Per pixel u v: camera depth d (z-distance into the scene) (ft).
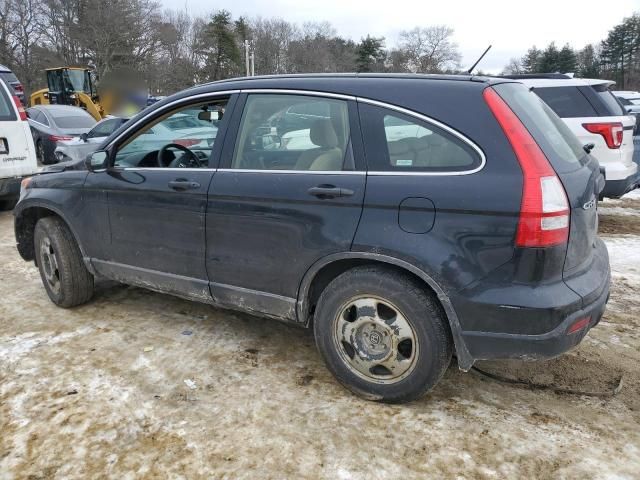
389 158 8.98
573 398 9.95
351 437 8.80
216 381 10.49
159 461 8.25
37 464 8.19
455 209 8.32
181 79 173.99
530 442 8.68
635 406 9.69
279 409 9.56
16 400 9.78
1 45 172.35
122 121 38.86
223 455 8.38
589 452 8.43
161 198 11.28
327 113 9.66
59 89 77.92
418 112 8.86
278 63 229.86
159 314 13.67
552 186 8.08
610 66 263.90
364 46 239.71
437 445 8.61
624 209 28.09
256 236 10.12
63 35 173.17
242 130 10.57
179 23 187.11
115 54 162.50
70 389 10.13
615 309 14.08
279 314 10.36
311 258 9.52
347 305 9.51
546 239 7.98
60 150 37.24
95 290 15.37
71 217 13.02
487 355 8.54
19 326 12.92
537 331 8.13
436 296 8.83
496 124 8.39
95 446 8.58
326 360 10.00
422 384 9.10
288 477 7.93
